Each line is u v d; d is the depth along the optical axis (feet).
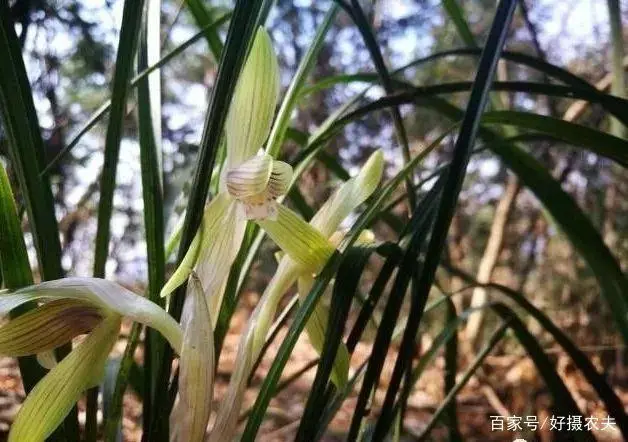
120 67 0.33
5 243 0.32
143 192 0.39
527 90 0.43
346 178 0.63
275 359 0.33
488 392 1.28
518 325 0.55
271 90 0.34
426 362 0.55
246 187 0.33
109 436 0.35
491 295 1.89
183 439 0.31
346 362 0.37
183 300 0.34
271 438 0.97
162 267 0.39
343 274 0.36
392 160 2.13
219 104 0.29
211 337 0.32
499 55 0.33
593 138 0.42
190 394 0.31
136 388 0.47
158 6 0.44
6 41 0.32
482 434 1.09
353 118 0.40
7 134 0.33
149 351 0.38
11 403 0.91
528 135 0.49
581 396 1.33
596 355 1.58
